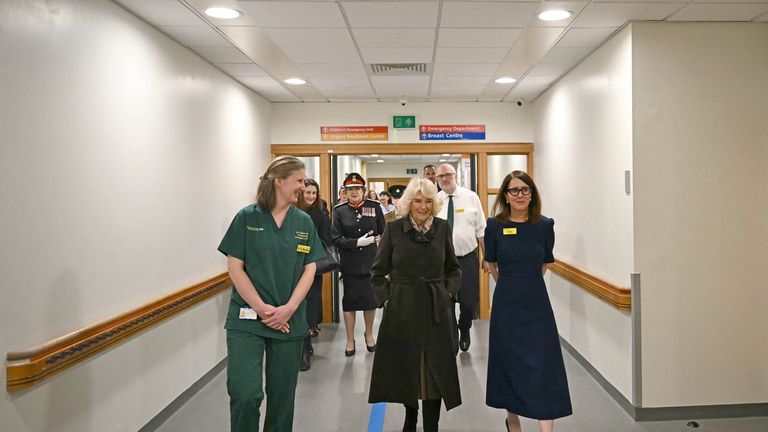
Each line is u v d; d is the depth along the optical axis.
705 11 3.34
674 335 3.58
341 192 6.16
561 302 5.46
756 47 3.56
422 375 2.90
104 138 2.89
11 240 2.18
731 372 3.60
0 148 2.12
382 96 6.35
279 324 2.57
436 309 2.87
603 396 4.03
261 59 4.49
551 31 3.78
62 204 2.51
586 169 4.55
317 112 6.76
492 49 4.26
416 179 2.92
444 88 5.88
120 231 3.04
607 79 4.00
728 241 3.58
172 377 3.71
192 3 3.12
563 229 5.31
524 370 2.85
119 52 3.07
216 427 3.48
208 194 4.51
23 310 2.24
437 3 3.19
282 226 2.68
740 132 3.57
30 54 2.30
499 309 2.95
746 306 3.59
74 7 2.63
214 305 4.57
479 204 4.91
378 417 3.65
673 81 3.55
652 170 3.56
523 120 6.76
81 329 2.60
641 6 3.25
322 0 3.12
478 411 3.70
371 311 5.20
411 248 2.89
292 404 2.72
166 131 3.69
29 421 2.27
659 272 3.57
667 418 3.59
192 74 4.19
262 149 6.33
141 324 3.16
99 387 2.80
